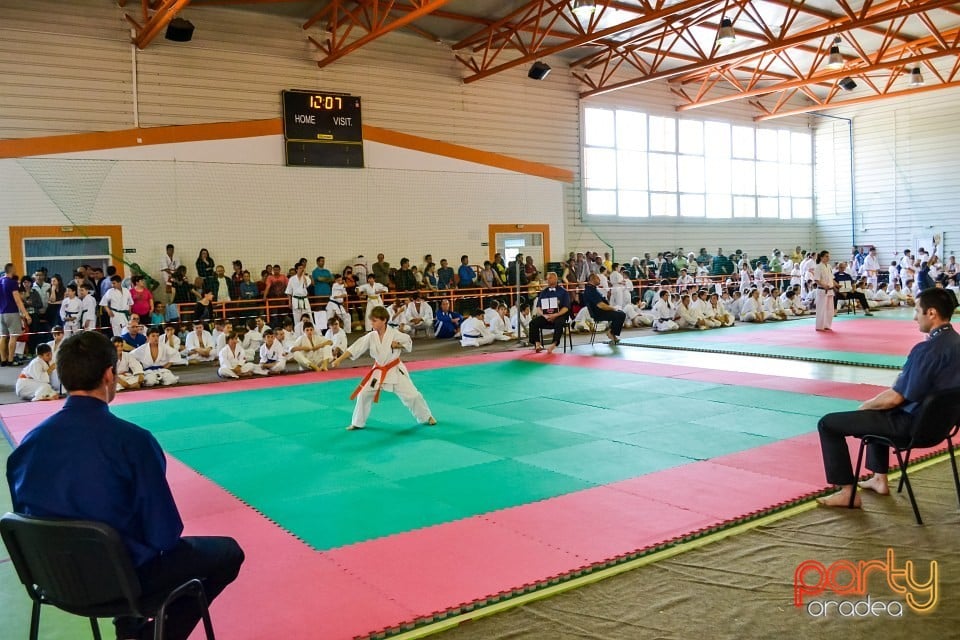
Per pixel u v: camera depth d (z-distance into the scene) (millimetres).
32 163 14820
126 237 15719
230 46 16734
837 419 4938
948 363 4480
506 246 21203
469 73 20281
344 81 18219
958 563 4059
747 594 3746
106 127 15461
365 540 4645
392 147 18969
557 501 5309
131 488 2639
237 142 16859
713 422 7785
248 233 17062
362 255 18609
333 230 18172
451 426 7914
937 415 4453
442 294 18469
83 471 2557
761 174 28219
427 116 19547
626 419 8047
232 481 6098
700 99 25531
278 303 16516
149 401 10172
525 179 21531
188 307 15383
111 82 15484
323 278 17312
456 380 11094
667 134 25266
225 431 8062
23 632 3684
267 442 7453
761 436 7113
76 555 2504
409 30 19016
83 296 13391
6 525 2572
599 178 23562
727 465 6133
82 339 2678
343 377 12086
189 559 2844
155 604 2635
